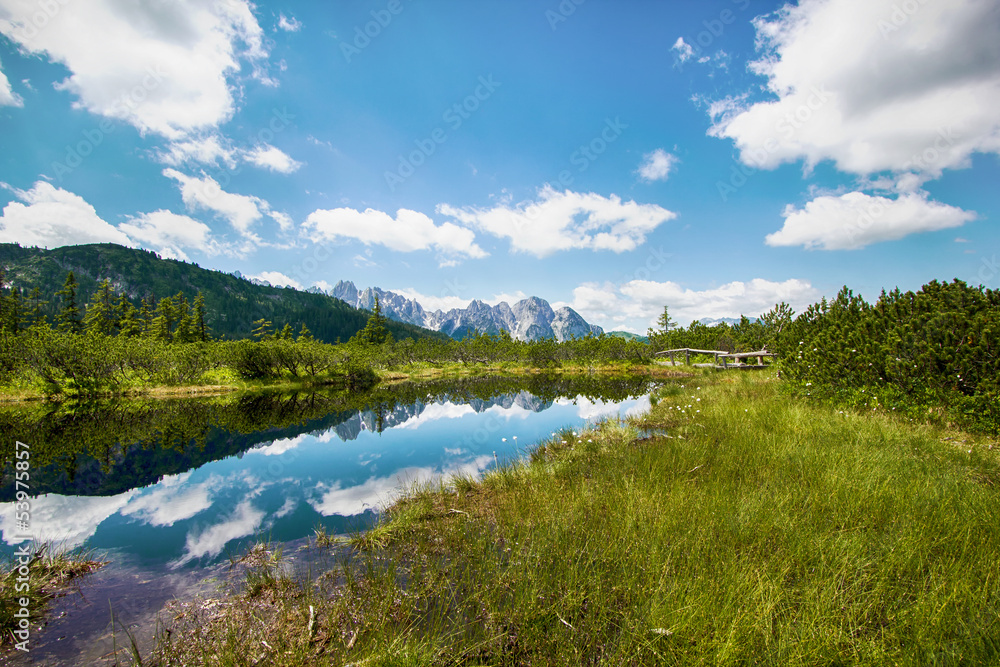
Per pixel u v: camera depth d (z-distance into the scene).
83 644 3.36
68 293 57.00
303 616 3.68
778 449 7.21
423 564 4.54
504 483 7.26
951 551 3.71
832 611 3.03
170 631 3.55
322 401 25.30
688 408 12.42
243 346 33.19
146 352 29.44
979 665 2.47
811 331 14.69
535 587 3.69
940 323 8.53
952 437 7.17
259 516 6.58
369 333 78.88
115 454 11.74
